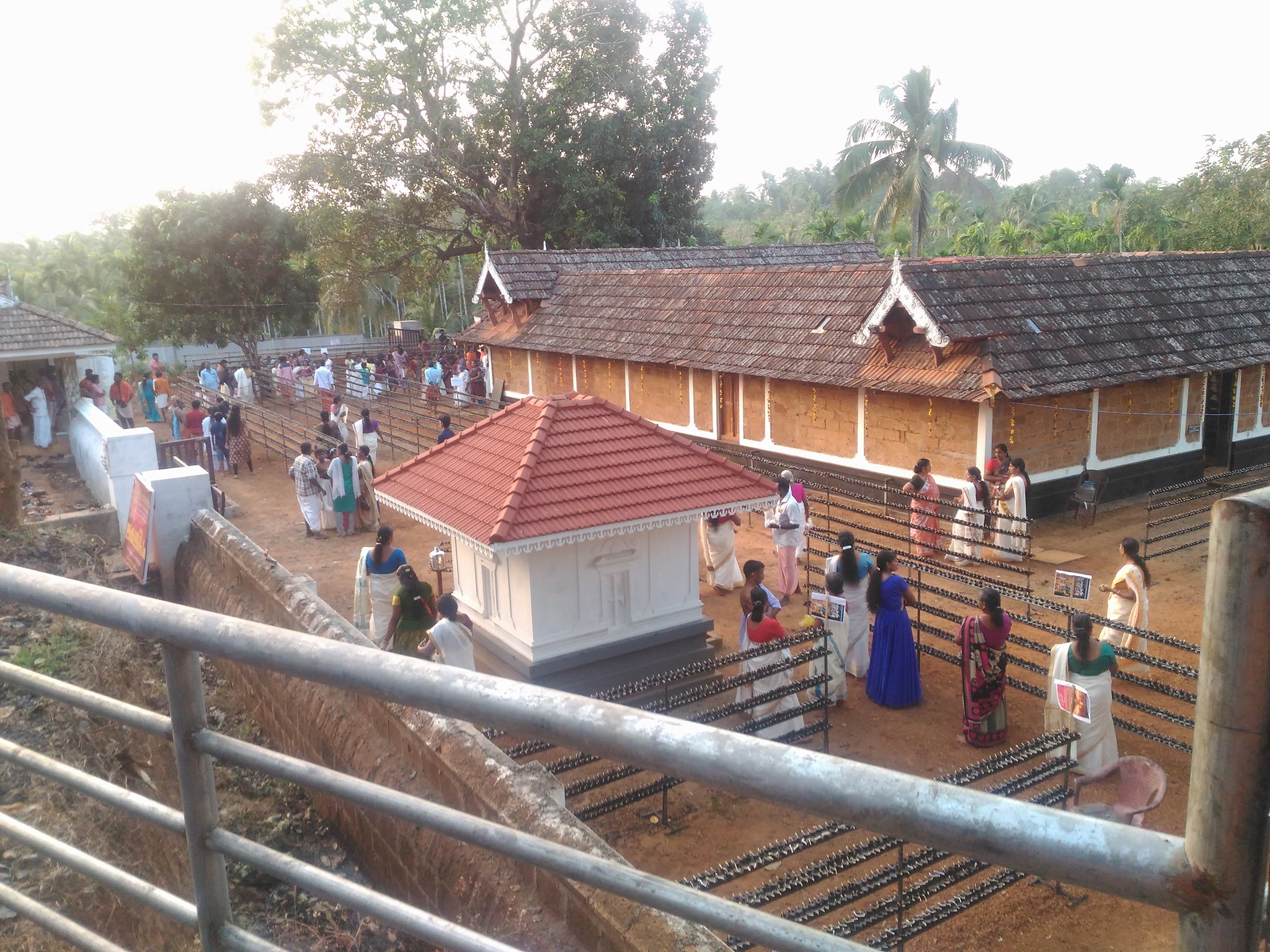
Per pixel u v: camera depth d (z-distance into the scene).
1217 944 0.85
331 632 8.28
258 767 1.75
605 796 8.94
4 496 10.94
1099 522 17.28
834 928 6.34
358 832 6.17
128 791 2.12
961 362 16.95
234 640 1.64
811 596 10.45
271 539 17.72
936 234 68.38
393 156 38.25
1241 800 0.82
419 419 28.33
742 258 33.44
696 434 23.33
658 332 24.22
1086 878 0.90
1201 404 19.78
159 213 34.84
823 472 19.84
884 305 17.73
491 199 41.34
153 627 1.77
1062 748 8.81
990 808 0.95
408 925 1.60
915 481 15.35
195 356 43.41
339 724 6.81
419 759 5.91
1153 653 11.72
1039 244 50.75
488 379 31.86
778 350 20.53
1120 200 48.84
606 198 38.84
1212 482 16.08
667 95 39.91
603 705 1.23
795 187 107.50
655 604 10.98
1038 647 10.30
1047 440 17.39
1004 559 15.33
